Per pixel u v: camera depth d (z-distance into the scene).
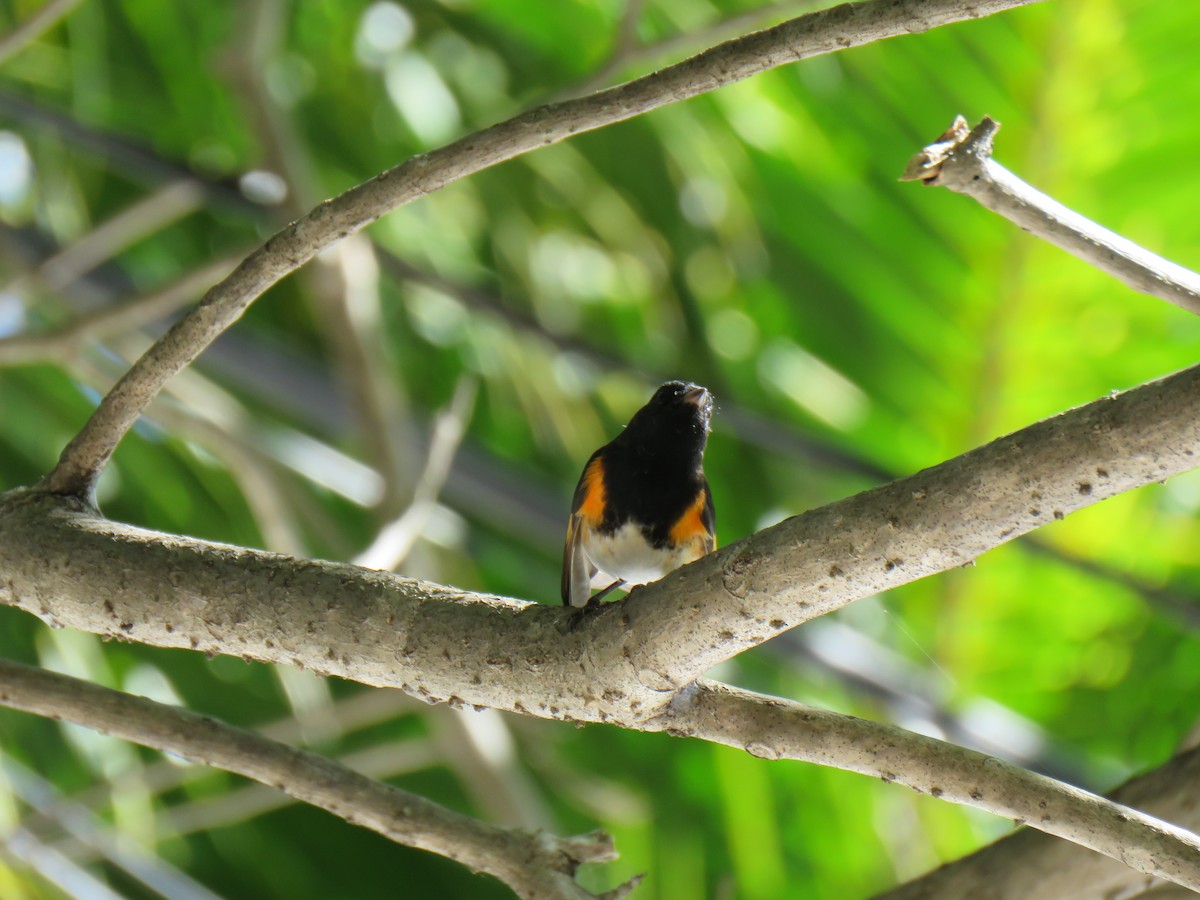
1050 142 9.37
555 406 11.23
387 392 9.73
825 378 10.77
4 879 8.16
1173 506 10.54
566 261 11.12
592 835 5.18
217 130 10.99
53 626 4.59
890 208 9.98
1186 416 3.09
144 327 10.84
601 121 4.09
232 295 4.39
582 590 7.64
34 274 9.17
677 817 12.78
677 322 11.20
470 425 12.09
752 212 10.59
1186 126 9.19
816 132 10.10
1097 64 9.12
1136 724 11.28
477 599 4.20
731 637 3.74
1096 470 3.22
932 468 3.45
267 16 9.32
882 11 3.73
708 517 7.21
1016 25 9.12
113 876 12.14
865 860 11.66
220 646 4.38
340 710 9.66
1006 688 11.08
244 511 11.48
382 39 11.03
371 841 13.32
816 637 9.95
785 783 11.87
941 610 10.84
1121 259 3.69
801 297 10.58
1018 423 10.21
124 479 11.25
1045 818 3.88
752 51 3.90
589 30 10.47
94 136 9.39
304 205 9.55
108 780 9.29
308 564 4.32
